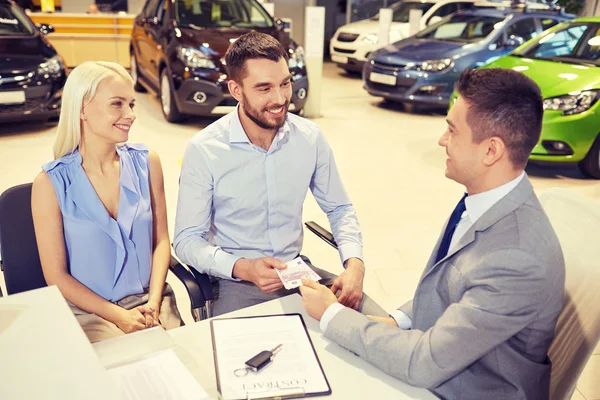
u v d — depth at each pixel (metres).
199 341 1.48
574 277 1.58
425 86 7.10
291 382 1.33
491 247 1.36
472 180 1.43
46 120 6.34
